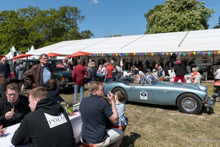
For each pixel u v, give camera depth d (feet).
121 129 10.32
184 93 17.78
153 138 12.73
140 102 20.72
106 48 50.01
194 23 89.04
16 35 117.50
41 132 5.56
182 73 26.43
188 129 14.14
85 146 8.35
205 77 42.52
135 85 20.65
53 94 11.21
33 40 115.85
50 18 114.73
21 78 31.14
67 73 29.86
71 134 6.24
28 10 124.88
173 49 39.50
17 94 8.89
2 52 128.98
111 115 8.22
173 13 90.84
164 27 92.99
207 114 17.62
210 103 16.90
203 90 17.26
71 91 31.86
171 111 18.86
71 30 130.31
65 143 5.90
